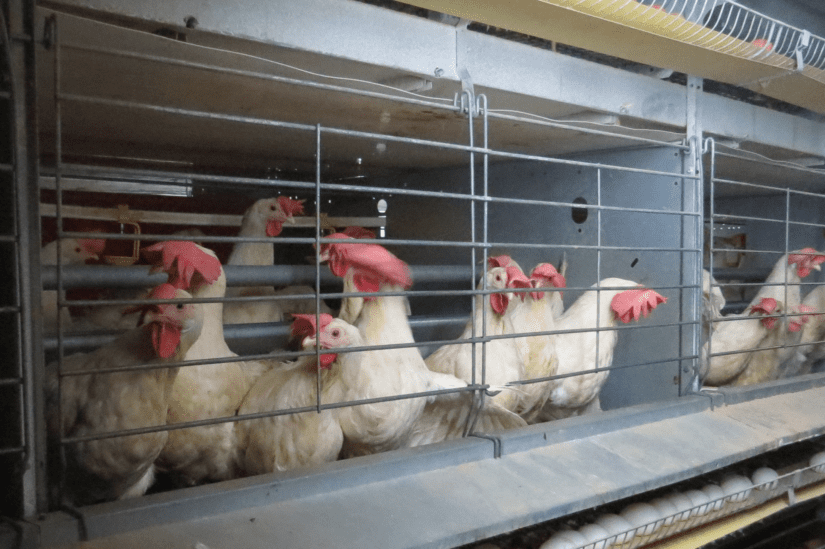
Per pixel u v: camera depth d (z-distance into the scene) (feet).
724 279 10.44
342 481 3.60
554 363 5.94
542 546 4.76
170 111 2.84
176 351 3.50
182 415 4.05
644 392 6.89
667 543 5.62
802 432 6.05
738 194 11.69
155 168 7.54
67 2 2.96
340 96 4.56
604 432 5.05
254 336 5.28
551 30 4.49
